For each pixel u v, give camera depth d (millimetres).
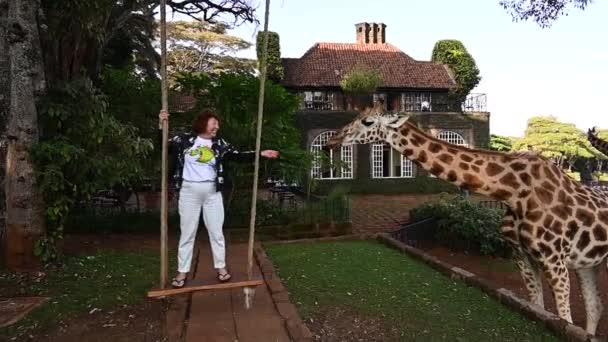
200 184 4594
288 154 10594
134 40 15562
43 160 6840
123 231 10586
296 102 11250
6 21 7270
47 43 7613
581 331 4230
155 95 10836
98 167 7043
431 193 24750
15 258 6715
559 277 5012
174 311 4828
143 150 7754
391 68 27031
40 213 6879
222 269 4676
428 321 4734
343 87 24625
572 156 37281
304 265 7062
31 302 5238
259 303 5215
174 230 10844
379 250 8477
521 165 5293
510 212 5418
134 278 6262
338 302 5246
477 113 25797
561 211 5031
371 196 23203
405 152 5758
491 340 4305
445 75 26844
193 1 13258
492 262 9055
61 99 7129
